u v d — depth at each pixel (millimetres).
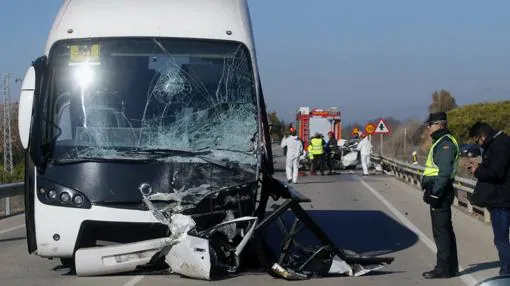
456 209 17359
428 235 12836
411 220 15031
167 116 8227
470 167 8586
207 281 8336
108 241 8031
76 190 7797
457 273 9289
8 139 39594
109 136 8086
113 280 8320
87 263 7949
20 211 17188
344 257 9117
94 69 8297
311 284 8445
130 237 8016
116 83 8281
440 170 8742
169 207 7859
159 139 8125
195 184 7949
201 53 8469
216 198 7957
